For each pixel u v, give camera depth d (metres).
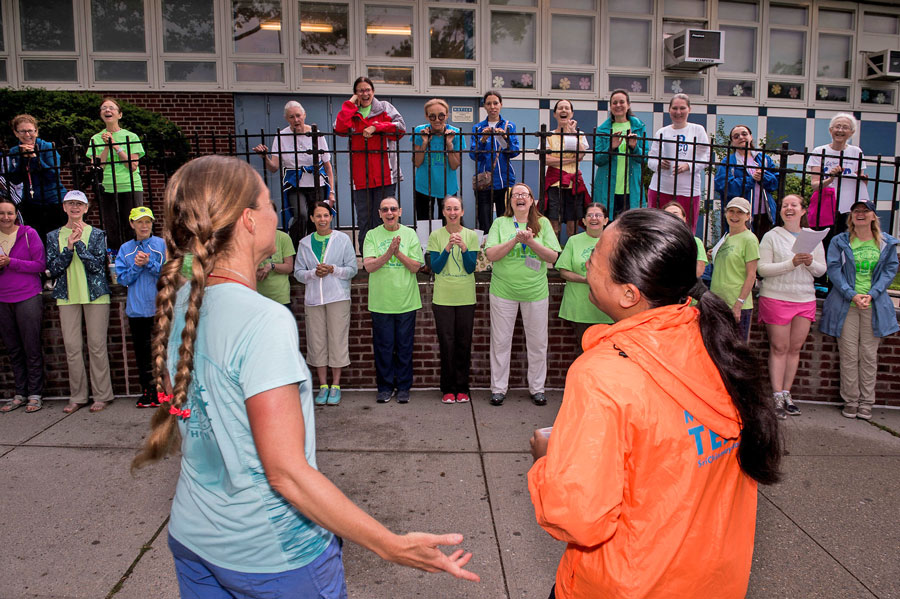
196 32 9.30
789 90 10.99
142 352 5.18
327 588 1.38
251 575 1.31
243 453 1.26
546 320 5.21
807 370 5.50
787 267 4.98
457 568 1.29
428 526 3.30
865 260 5.02
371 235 5.23
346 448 4.32
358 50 9.60
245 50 9.41
